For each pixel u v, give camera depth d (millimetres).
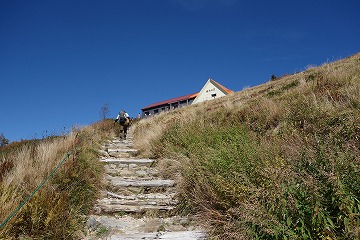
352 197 2492
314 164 3141
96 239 3758
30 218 3422
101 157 7609
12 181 4125
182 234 3793
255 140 5375
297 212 2721
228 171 4113
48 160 5113
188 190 4910
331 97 5930
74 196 4301
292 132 5090
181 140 7625
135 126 16422
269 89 13180
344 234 2332
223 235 3432
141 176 6395
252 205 3057
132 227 4195
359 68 7980
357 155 3076
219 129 7047
